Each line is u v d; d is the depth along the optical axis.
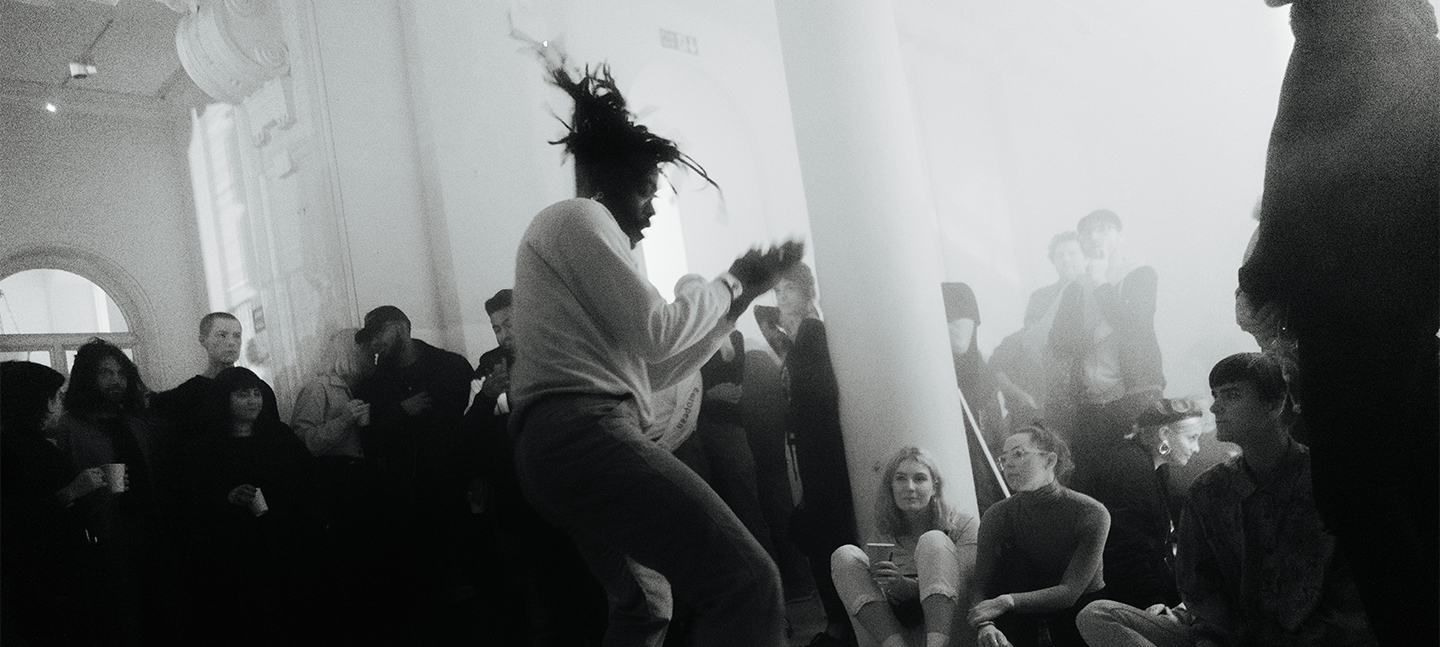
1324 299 2.47
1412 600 2.28
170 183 3.67
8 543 2.94
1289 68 2.65
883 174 4.64
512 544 3.55
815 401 4.61
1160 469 3.92
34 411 3.05
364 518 3.50
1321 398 2.45
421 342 3.80
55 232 3.44
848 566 3.95
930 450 4.40
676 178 5.71
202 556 3.22
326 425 3.62
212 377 3.38
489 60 4.41
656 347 2.19
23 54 3.41
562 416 2.06
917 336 4.53
